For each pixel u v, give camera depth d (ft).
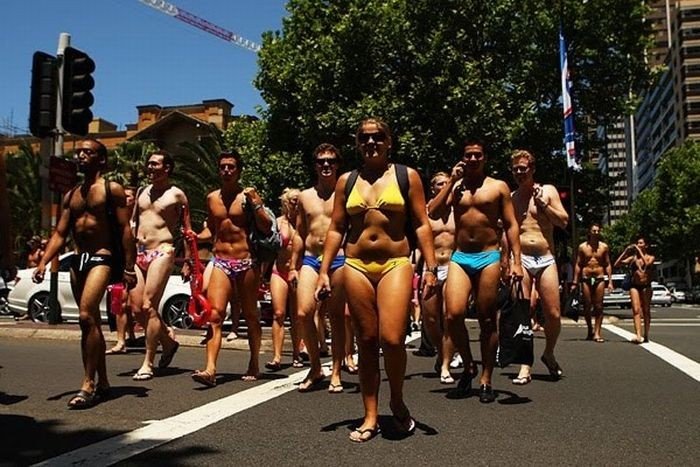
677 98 343.26
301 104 81.41
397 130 77.61
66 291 47.88
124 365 26.32
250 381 22.89
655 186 212.64
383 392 21.30
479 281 19.89
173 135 145.79
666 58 376.07
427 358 30.96
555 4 87.61
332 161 22.24
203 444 14.51
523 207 24.17
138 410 17.81
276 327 26.40
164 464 13.08
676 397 19.95
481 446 14.46
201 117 174.19
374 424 15.30
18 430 15.65
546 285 23.54
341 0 84.38
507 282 21.09
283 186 84.79
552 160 87.20
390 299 14.90
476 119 76.59
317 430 15.81
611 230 288.92
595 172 91.40
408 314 15.10
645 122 448.65
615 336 42.09
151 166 24.61
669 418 17.16
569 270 54.08
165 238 24.52
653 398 19.81
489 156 78.69
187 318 44.21
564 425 16.39
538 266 23.59
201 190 102.47
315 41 82.64
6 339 33.99
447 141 76.54
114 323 35.81
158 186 24.90
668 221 200.95
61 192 35.88
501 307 21.16
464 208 20.20
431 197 26.91
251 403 18.94
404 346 15.11
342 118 78.18
